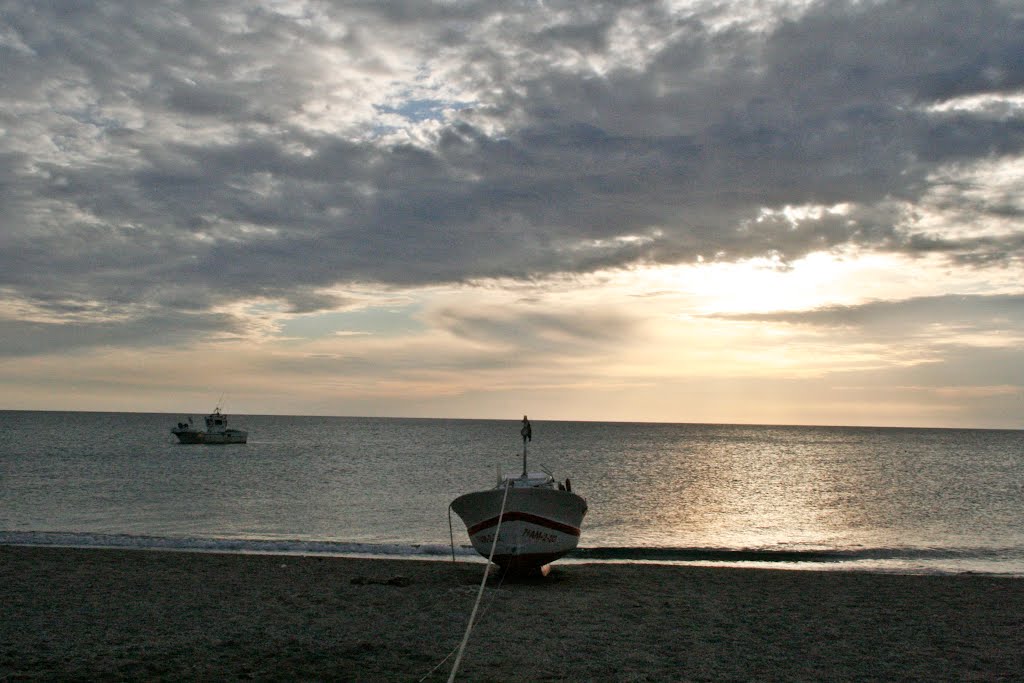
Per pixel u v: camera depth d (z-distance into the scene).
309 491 41.09
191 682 9.68
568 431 191.50
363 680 9.90
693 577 18.08
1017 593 16.50
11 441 95.12
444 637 12.18
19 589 15.20
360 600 14.80
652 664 10.89
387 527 28.08
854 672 10.71
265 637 11.99
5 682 9.54
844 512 35.97
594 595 15.79
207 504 34.69
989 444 133.62
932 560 22.84
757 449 105.12
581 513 17.66
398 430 167.62
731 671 10.64
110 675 9.90
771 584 17.30
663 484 49.25
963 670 10.85
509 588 16.44
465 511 17.67
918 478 57.00
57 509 32.34
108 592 15.12
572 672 10.44
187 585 15.95
